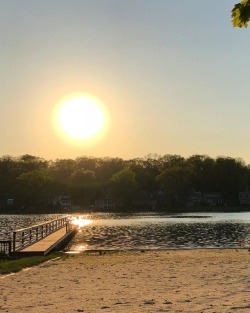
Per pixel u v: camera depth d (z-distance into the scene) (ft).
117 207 525.34
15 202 525.75
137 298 36.11
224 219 289.74
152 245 123.65
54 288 43.24
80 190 538.47
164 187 492.95
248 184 536.01
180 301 33.88
